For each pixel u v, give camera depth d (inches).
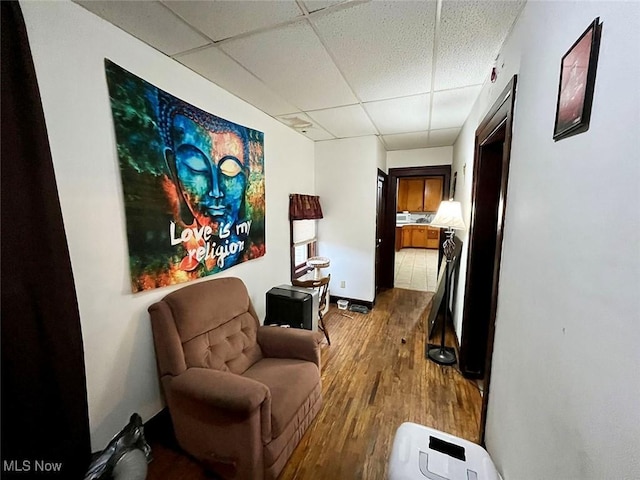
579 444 27.5
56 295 43.6
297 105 96.3
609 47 24.6
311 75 73.9
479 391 83.8
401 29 54.6
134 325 60.6
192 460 59.9
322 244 156.6
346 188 147.9
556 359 32.6
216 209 80.4
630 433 21.1
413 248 354.0
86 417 48.0
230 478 54.3
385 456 61.6
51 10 45.0
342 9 49.0
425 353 105.4
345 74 73.5
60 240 43.9
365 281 150.9
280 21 52.3
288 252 125.6
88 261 51.8
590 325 26.4
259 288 105.0
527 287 41.8
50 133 45.7
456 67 69.4
